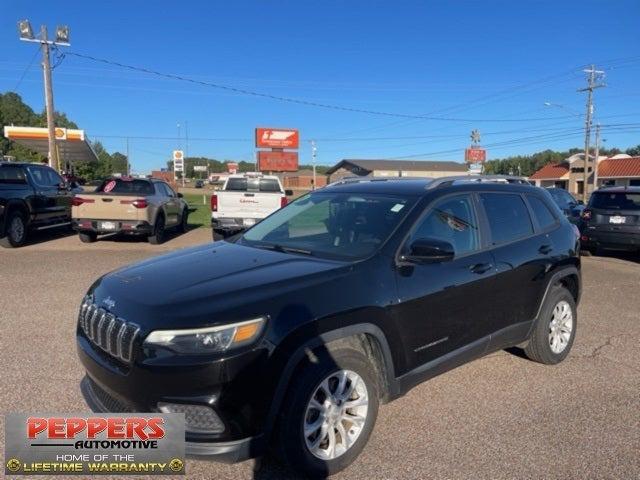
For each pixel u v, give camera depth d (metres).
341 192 4.51
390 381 3.43
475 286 4.00
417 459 3.29
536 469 3.20
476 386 4.43
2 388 4.11
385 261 3.51
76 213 12.23
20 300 6.90
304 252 3.78
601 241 11.45
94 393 3.26
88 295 3.44
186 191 61.56
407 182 4.51
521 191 4.93
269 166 52.69
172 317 2.77
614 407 4.07
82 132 35.72
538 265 4.67
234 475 3.07
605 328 6.24
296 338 2.89
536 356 4.88
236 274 3.25
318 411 3.03
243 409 2.72
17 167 12.27
